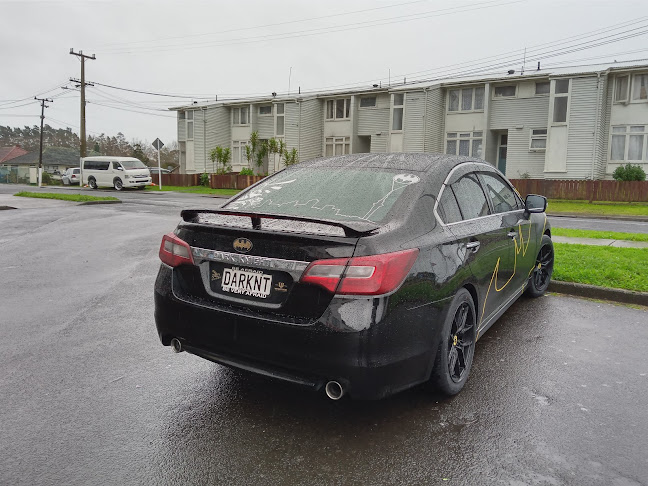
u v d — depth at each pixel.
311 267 2.78
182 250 3.26
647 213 20.02
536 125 30.44
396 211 3.18
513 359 4.15
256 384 3.69
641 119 27.27
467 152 33.22
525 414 3.23
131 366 4.00
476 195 4.07
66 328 4.91
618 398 3.46
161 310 3.34
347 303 2.72
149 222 13.98
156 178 48.81
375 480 2.56
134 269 7.73
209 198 25.94
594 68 28.39
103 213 16.56
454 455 2.78
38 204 20.22
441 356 3.20
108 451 2.82
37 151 82.81
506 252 4.36
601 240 10.72
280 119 40.66
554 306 5.72
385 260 2.75
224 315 3.03
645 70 26.91
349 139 38.59
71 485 2.51
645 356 4.22
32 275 7.29
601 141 28.09
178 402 3.40
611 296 5.96
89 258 8.65
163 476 2.59
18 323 5.06
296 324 2.81
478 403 3.38
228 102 43.12
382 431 3.03
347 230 2.79
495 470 2.64
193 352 3.26
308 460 2.73
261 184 4.05
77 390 3.57
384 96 36.59
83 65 41.25
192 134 44.38
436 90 33.03
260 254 2.94
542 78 29.67
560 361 4.11
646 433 3.01
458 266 3.34
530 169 30.86
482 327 4.00
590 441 2.92
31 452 2.80
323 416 3.21
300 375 2.88
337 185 3.65
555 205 23.75
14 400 3.41
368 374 2.74
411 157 3.98
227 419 3.17
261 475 2.60
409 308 2.88
